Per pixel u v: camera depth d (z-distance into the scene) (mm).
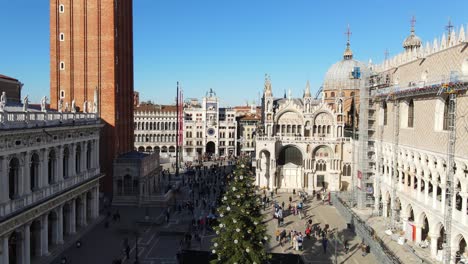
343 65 120688
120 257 52281
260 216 43125
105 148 82125
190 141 161500
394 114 64312
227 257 39938
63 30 82438
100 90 82812
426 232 58406
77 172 62750
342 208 75375
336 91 118938
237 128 166000
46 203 48750
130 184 80500
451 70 47344
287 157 101062
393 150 65688
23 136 44156
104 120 82500
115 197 80625
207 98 161125
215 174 110375
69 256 52125
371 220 68125
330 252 55438
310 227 66438
